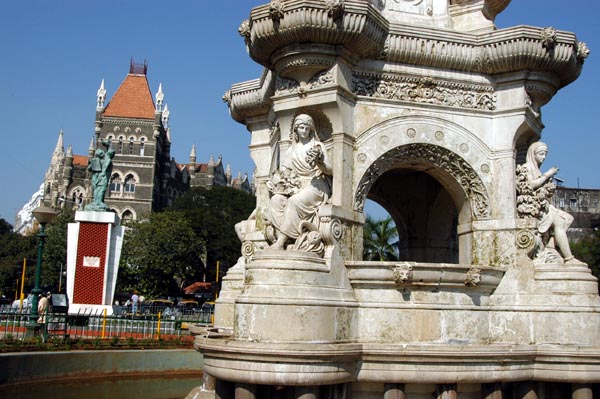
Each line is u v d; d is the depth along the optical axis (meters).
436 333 7.07
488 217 8.12
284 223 6.90
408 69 8.03
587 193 57.94
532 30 7.87
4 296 56.81
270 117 9.58
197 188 74.75
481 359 6.88
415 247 10.49
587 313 7.39
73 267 23.83
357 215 7.49
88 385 13.38
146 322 19.56
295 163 7.28
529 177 8.19
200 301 57.31
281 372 6.12
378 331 7.00
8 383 12.30
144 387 13.45
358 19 7.25
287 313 6.32
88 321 19.36
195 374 15.04
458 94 8.23
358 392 6.96
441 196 10.28
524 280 7.70
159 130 86.19
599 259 41.97
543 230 7.98
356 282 7.11
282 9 7.27
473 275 7.17
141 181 83.50
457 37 8.07
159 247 59.38
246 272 6.84
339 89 7.45
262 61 8.21
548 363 7.30
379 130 7.80
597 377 7.23
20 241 60.41
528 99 8.27
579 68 8.58
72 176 88.06
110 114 84.19
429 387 7.09
